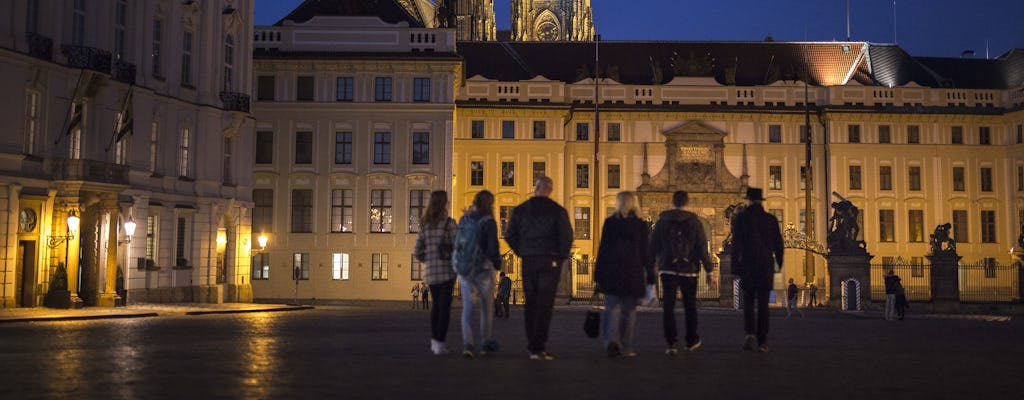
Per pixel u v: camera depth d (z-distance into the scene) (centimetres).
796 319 4359
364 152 7312
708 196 8669
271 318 3491
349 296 7250
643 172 8675
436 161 7281
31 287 4219
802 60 9438
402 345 1769
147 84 4850
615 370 1273
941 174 8725
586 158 8738
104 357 1480
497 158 8525
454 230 1531
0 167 3969
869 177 8675
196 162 5328
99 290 4425
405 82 7319
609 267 1473
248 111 5666
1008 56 9544
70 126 4297
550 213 1435
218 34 5541
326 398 990
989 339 2314
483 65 9262
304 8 7600
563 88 8606
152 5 4900
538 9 18500
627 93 8781
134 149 4744
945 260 5688
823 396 1045
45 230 4228
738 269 1633
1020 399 1058
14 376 1198
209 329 2539
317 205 7312
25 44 4081
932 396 1066
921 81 9150
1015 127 8650
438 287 1523
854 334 2500
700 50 9512
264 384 1109
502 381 1140
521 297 7325
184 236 5250
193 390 1055
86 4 4447
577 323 3059
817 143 8781
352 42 7344
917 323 3756
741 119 8738
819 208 8706
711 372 1262
